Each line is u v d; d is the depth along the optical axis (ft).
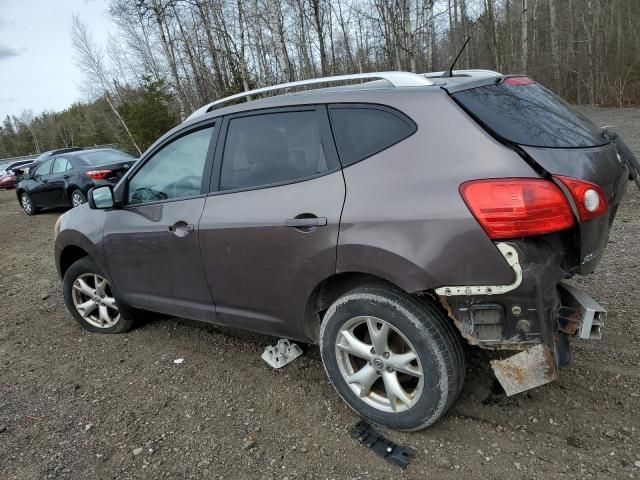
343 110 8.82
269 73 56.03
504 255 7.07
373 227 7.93
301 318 9.36
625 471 7.32
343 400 9.45
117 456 8.91
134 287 12.55
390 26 51.88
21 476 8.64
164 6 57.98
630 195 22.43
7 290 20.49
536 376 7.30
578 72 119.14
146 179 11.95
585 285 13.51
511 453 7.92
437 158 7.67
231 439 9.05
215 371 11.46
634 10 123.85
